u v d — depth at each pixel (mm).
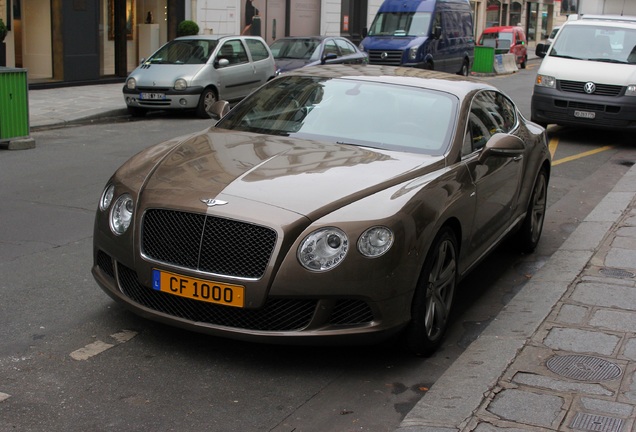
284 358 4699
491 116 6223
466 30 26594
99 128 14070
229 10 25719
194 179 4645
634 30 14430
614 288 5883
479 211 5434
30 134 12945
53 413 3936
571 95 13742
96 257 4965
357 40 33000
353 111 5664
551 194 9797
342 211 4348
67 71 19594
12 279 5809
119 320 5125
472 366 4539
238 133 5598
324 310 4273
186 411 4035
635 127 13484
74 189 8789
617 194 9359
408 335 4645
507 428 3801
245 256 4266
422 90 5844
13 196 8367
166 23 23391
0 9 18297
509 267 6832
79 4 19656
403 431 3801
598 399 4105
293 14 29281
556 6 57375
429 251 4625
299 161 4918
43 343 4738
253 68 17156
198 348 4770
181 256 4395
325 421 4027
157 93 15484
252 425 3941
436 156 5230
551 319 5234
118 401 4098
